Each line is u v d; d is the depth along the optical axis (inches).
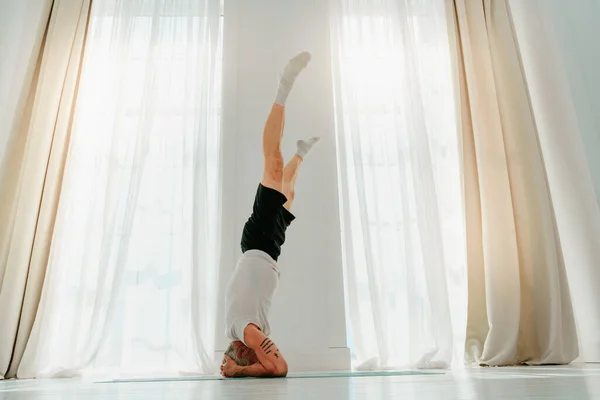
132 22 135.6
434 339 110.2
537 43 137.6
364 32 138.8
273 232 75.0
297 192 122.7
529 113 124.1
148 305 113.2
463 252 123.4
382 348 107.1
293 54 135.0
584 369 74.4
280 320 112.9
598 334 113.7
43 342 103.1
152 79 128.1
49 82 121.3
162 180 123.4
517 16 142.9
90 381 79.6
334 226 120.6
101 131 126.0
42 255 108.6
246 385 47.5
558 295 108.0
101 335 106.1
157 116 128.4
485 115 125.0
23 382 78.7
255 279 70.9
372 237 120.0
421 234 118.9
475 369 90.1
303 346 110.9
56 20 127.8
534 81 136.7
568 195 124.7
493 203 117.0
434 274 115.1
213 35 132.3
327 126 129.0
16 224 107.7
